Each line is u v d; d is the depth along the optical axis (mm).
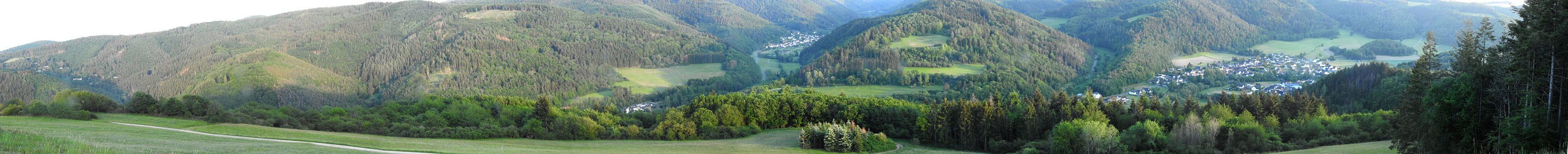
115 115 92375
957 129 91938
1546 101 44344
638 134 89438
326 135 71375
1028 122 91250
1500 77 46344
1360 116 92250
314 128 86562
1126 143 79375
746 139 91750
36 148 32531
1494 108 47562
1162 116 99438
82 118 82750
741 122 105312
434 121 104438
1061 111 100438
